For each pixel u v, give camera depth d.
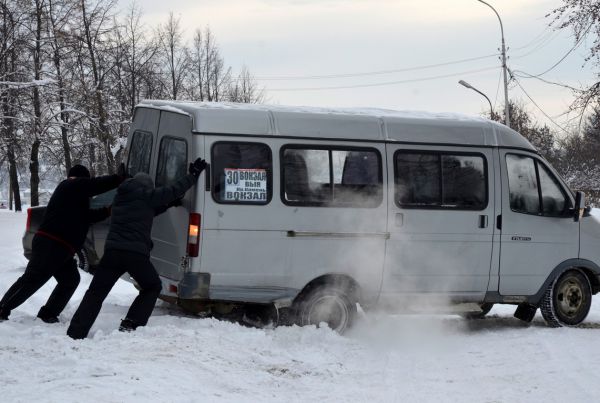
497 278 10.20
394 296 9.68
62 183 8.99
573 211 10.63
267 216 9.03
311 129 9.32
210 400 6.03
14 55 34.75
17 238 23.17
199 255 8.77
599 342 9.44
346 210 9.38
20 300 8.78
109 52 39.31
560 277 10.70
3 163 39.09
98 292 8.18
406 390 6.95
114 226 8.37
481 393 6.91
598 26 16.02
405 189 9.69
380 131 9.64
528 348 9.04
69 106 37.34
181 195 8.59
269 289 9.07
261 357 7.68
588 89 16.53
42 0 36.81
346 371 7.59
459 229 9.95
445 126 10.02
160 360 7.01
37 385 6.01
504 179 10.27
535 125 57.38
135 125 10.51
